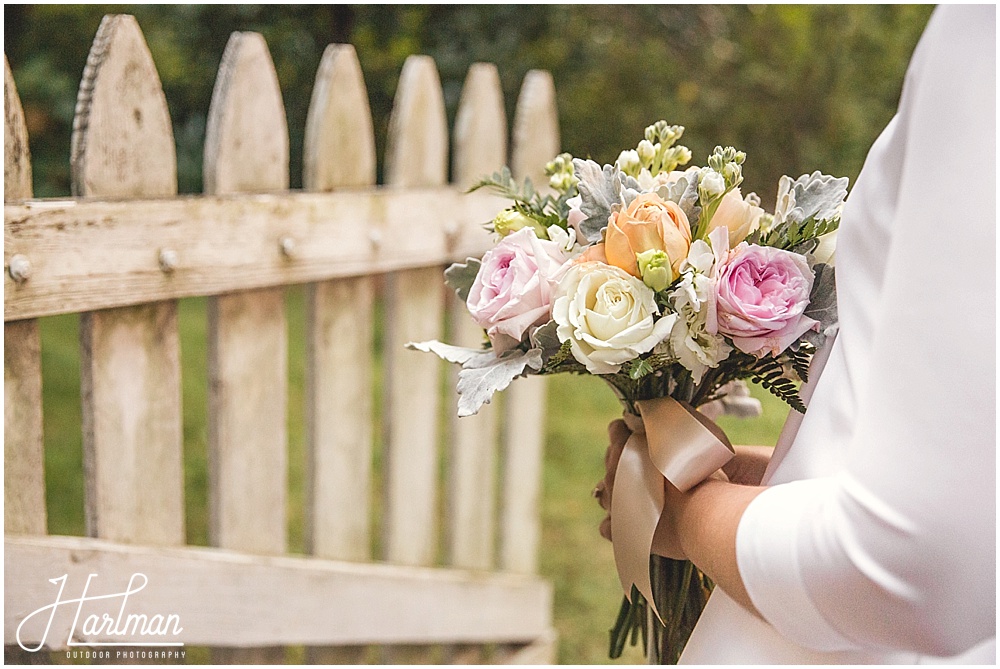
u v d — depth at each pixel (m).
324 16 4.36
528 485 2.85
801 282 1.04
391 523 2.43
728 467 1.25
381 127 4.53
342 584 2.21
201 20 4.25
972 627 0.76
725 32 5.28
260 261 1.91
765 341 1.02
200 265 1.79
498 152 2.56
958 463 0.72
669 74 5.07
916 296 0.74
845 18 5.39
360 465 2.30
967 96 0.72
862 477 0.76
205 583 1.90
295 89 4.38
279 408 2.07
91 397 1.68
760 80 5.26
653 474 1.13
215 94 1.86
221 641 1.96
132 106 1.68
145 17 4.21
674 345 1.04
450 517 2.63
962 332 0.72
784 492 0.87
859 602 0.77
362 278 2.24
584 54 4.74
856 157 5.43
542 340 1.07
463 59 4.37
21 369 1.56
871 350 0.82
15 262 1.48
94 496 1.71
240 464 1.99
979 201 0.71
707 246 1.04
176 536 1.87
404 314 2.39
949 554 0.73
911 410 0.73
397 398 2.40
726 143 5.30
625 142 5.07
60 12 4.13
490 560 2.93
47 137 4.27
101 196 1.63
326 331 2.16
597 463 4.28
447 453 2.61
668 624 1.23
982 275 0.71
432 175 2.38
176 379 1.84
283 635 2.09
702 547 0.95
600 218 1.11
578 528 3.77
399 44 4.34
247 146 1.90
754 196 1.16
